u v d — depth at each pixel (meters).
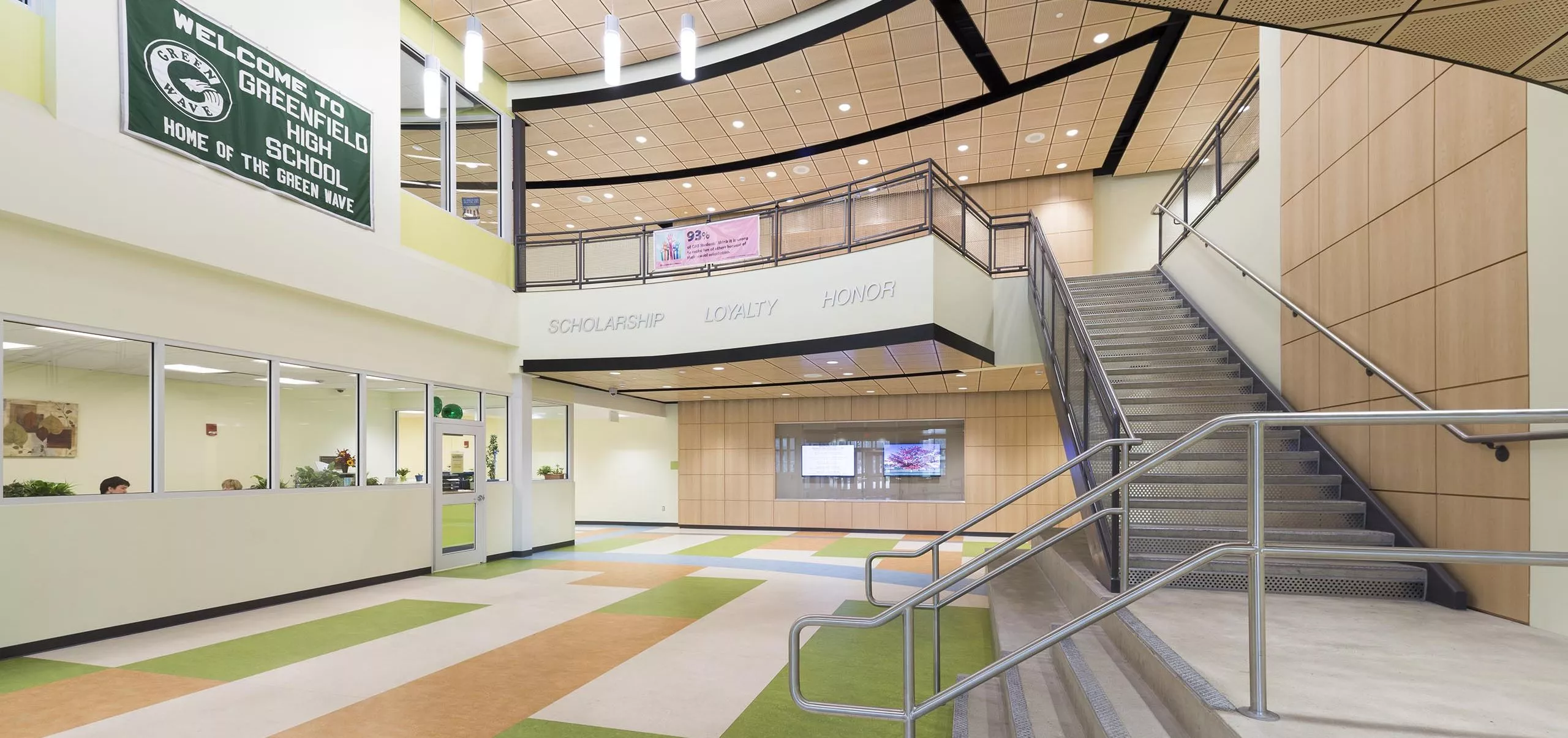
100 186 5.64
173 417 6.39
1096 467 5.47
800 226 9.35
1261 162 6.84
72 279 5.66
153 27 6.12
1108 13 8.62
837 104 10.91
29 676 4.85
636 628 6.28
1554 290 3.46
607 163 13.13
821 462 15.40
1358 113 5.19
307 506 7.61
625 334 10.32
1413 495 4.55
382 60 8.61
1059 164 13.41
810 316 9.10
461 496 9.91
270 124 7.17
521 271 10.94
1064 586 5.65
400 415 8.98
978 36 9.06
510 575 9.19
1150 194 14.05
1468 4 2.51
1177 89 10.57
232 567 6.82
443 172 9.72
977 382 12.45
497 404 10.74
